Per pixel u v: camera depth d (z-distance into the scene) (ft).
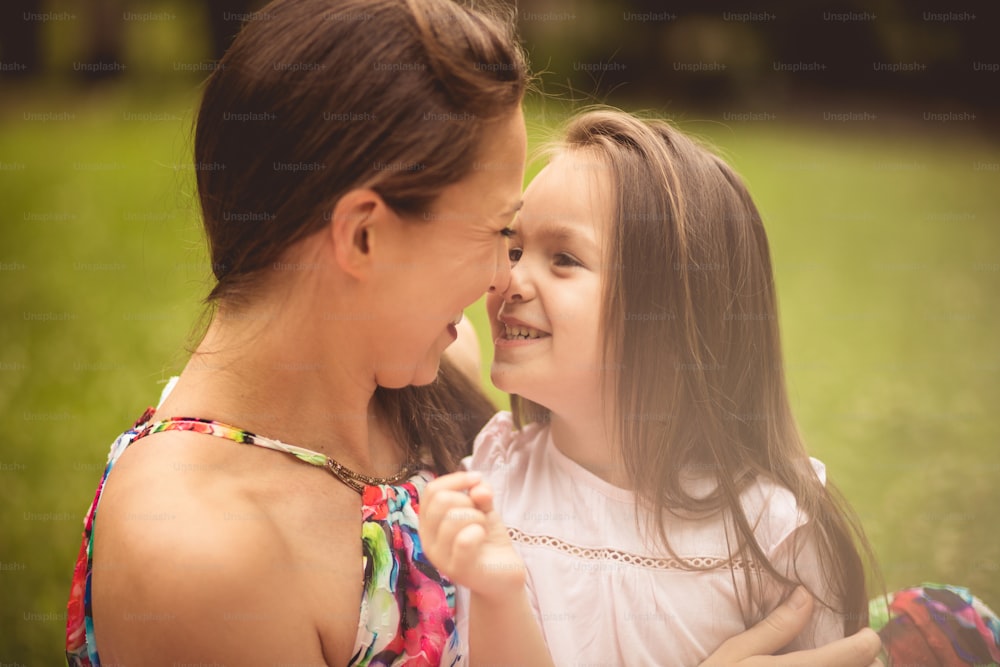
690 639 4.88
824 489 5.38
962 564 7.76
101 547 3.75
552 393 5.01
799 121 29.30
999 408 10.93
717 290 5.23
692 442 5.18
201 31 32.53
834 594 5.22
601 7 31.63
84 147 22.50
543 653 4.23
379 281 3.87
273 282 3.95
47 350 11.48
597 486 5.21
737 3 31.65
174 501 3.65
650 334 5.01
